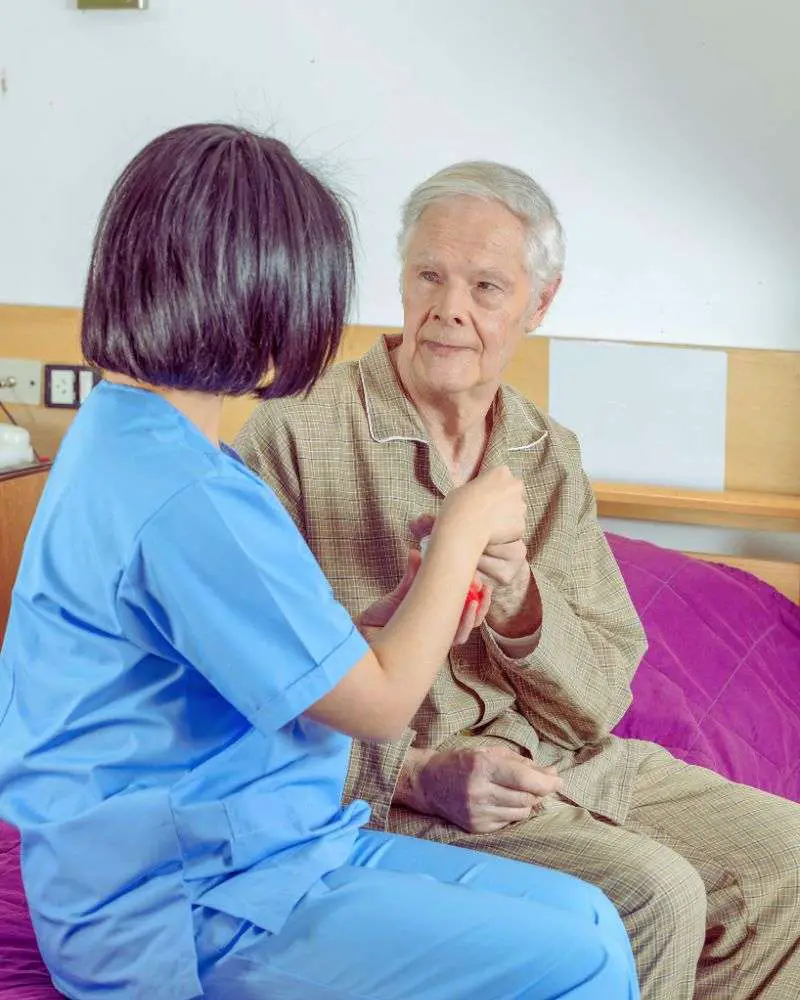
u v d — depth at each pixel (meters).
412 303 1.54
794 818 1.54
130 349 1.00
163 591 0.97
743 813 1.56
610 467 2.50
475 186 1.52
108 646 1.00
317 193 1.04
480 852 1.32
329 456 1.53
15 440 2.55
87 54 2.63
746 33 2.35
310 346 1.04
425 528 1.34
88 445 1.03
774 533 2.45
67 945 1.02
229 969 1.02
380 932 1.03
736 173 2.40
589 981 1.03
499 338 1.53
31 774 1.03
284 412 1.54
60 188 2.69
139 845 0.99
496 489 1.18
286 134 2.57
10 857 1.44
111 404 1.04
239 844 1.02
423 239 1.53
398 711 1.04
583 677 1.55
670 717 1.90
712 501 2.34
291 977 1.01
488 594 1.33
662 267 2.46
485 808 1.41
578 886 1.14
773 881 1.46
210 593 0.97
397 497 1.53
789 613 2.23
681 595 2.14
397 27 2.49
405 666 1.05
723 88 2.38
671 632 2.07
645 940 1.30
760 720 1.97
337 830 1.12
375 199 2.56
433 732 1.51
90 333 1.03
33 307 2.71
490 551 1.35
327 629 1.00
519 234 1.53
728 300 2.44
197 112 2.61
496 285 1.51
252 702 0.99
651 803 1.62
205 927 1.02
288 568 1.01
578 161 2.46
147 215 0.98
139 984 1.01
